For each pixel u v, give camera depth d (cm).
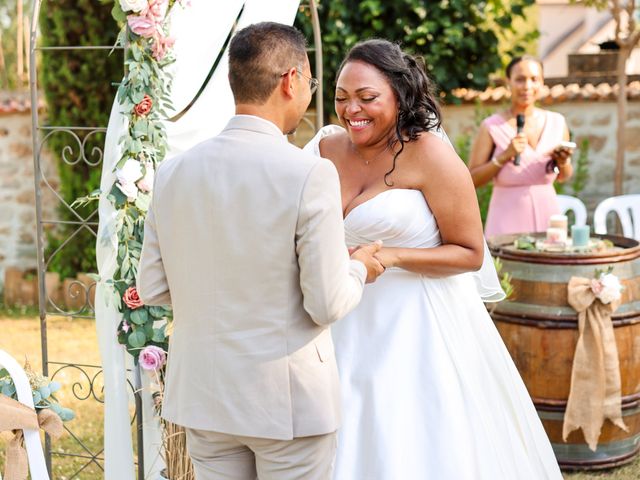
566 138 520
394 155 292
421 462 285
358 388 295
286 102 234
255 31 232
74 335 688
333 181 224
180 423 236
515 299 418
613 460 423
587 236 430
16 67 1236
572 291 404
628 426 422
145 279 245
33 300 795
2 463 434
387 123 288
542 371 412
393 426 288
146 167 327
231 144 229
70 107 778
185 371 234
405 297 300
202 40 345
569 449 420
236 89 233
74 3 761
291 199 219
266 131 230
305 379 228
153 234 244
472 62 767
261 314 226
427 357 295
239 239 223
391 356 294
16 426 292
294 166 221
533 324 411
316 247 219
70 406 525
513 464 307
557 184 757
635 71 1221
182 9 338
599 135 766
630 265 416
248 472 245
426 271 290
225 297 227
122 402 328
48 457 368
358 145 294
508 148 496
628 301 413
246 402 226
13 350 644
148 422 338
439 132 303
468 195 289
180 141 353
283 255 222
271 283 224
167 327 341
